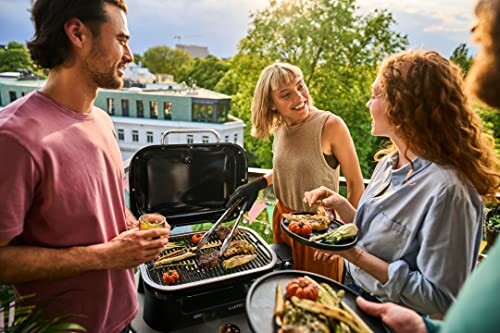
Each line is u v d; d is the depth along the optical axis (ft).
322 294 3.01
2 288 3.38
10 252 2.71
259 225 7.88
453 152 3.02
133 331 4.49
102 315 3.42
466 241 2.89
